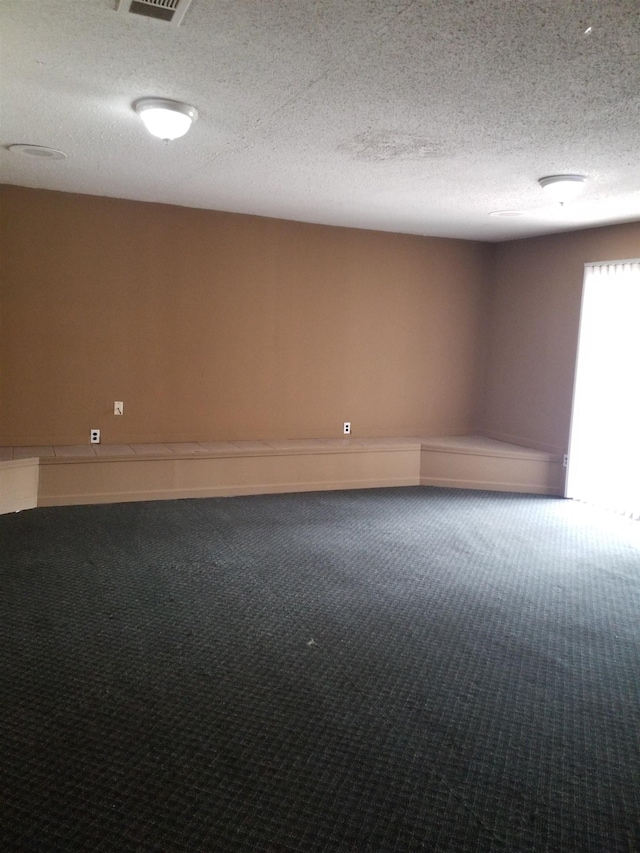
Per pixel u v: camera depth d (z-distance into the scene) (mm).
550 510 5438
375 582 3740
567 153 3463
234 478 5480
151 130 2986
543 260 6062
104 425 5395
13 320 5000
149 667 2703
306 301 6008
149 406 5527
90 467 4965
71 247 5102
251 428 5941
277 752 2201
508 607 3475
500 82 2543
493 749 2271
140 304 5383
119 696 2484
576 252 5723
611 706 2568
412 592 3621
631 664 2906
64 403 5242
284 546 4277
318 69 2492
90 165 4148
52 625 3031
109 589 3467
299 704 2490
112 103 2953
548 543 4586
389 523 4902
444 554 4270
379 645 2990
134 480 5129
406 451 6121
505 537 4688
